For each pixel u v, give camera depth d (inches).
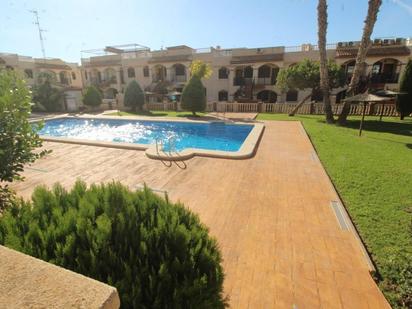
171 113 915.4
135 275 67.1
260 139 462.0
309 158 342.0
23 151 119.7
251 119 731.4
